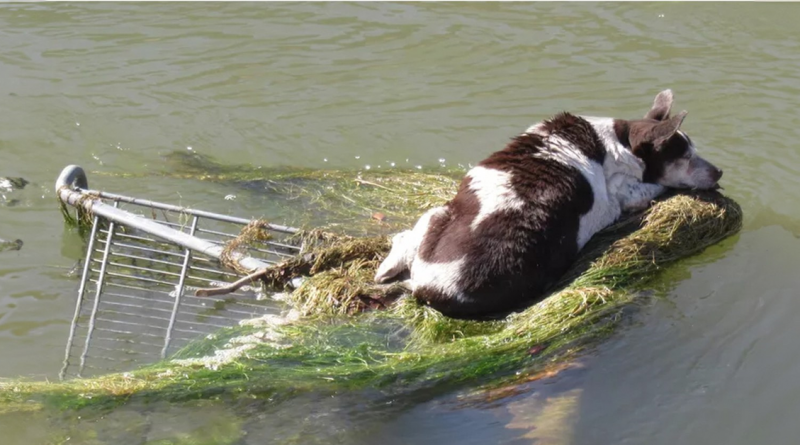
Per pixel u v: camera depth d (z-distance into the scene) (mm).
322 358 5781
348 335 6012
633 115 9742
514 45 11414
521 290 6102
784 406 5500
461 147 9359
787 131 9414
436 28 11859
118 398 5484
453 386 5586
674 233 6738
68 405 5430
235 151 9352
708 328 6180
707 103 9984
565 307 6039
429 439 5191
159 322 6426
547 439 5145
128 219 7137
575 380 5633
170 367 5699
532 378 5637
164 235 7004
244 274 6828
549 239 6184
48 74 10727
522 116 9844
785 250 7277
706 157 8969
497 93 10328
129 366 5926
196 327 6363
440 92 10383
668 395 5559
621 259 6418
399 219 7844
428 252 6203
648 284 6418
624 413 5398
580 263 6422
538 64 10953
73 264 7270
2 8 12414
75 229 7711
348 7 12469
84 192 7441
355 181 8594
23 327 6387
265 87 10523
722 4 12328
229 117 9930
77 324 6406
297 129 9719
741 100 10031
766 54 11078
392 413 5391
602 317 6051
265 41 11570
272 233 7438
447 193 8180
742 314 6355
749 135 9367
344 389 5555
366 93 10383
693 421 5359
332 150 9367
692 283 6703
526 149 6512
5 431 5250
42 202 8258
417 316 6109
